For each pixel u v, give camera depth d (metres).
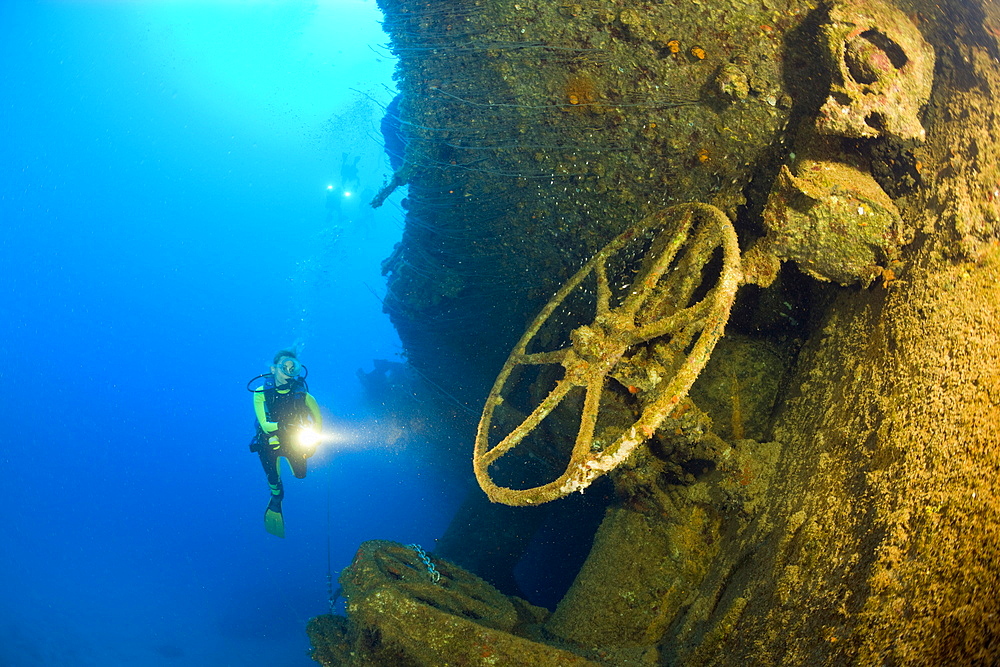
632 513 3.32
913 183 2.66
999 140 2.41
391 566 3.23
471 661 2.50
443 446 6.65
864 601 1.86
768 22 3.06
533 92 3.80
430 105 4.39
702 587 2.93
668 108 3.43
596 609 3.14
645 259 3.22
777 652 2.12
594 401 2.53
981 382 2.04
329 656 3.34
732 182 3.43
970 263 2.31
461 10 3.91
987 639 1.70
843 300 2.91
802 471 2.62
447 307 5.54
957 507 1.85
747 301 3.44
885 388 2.36
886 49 2.79
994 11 2.71
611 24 3.37
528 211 4.32
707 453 2.93
